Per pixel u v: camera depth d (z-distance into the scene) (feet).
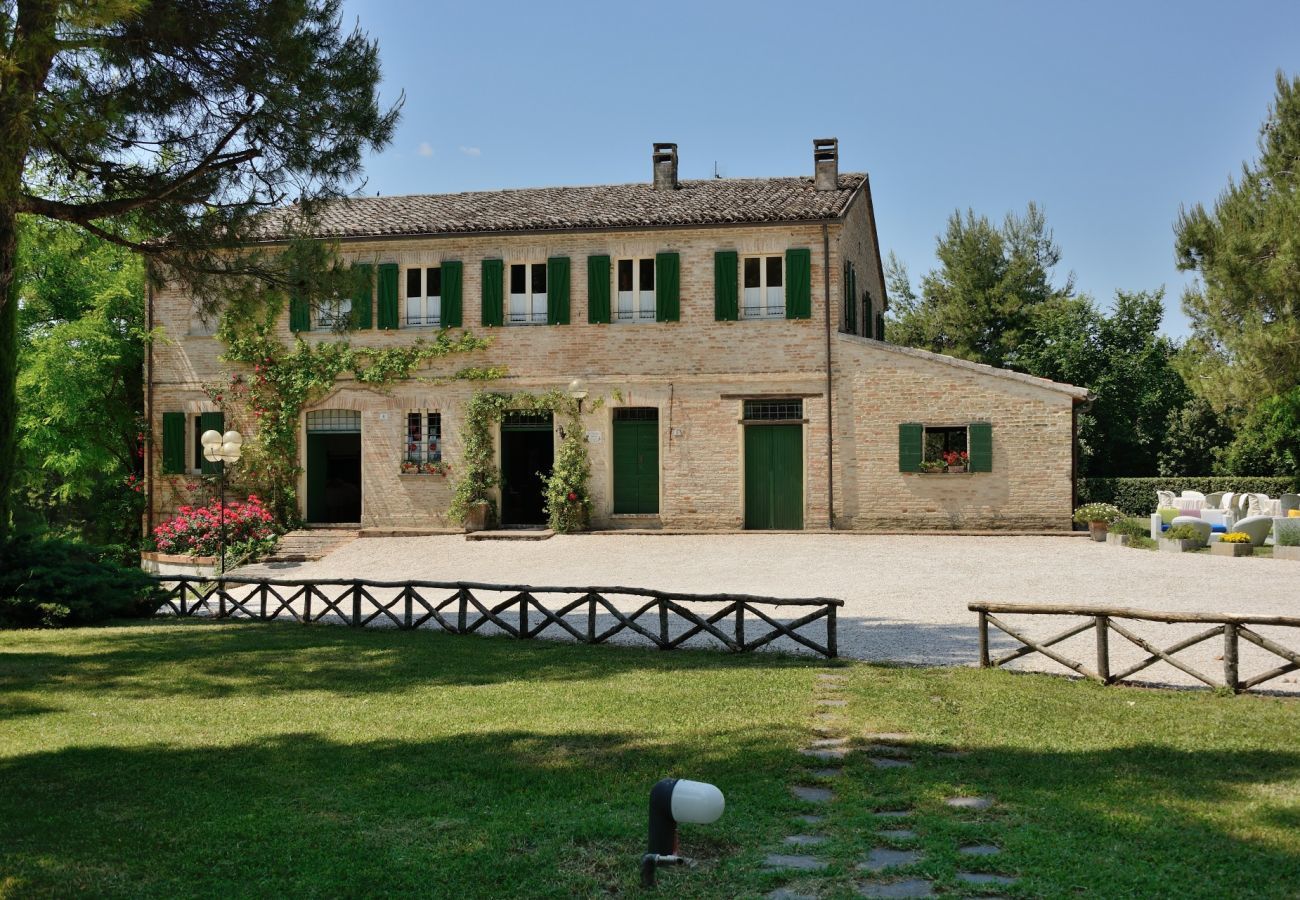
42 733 26.76
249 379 82.12
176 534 77.36
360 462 81.76
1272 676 28.91
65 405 85.35
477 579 61.98
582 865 17.15
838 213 75.92
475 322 80.38
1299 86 88.02
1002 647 37.81
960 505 75.10
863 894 15.76
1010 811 19.29
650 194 84.99
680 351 78.33
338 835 18.65
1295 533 62.44
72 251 45.39
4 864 17.30
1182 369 89.81
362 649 39.81
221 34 36.83
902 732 25.40
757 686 31.37
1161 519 76.95
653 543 72.49
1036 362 128.88
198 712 29.27
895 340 153.99
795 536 73.61
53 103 32.32
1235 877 15.93
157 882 16.60
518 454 85.97
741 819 19.21
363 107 39.83
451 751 24.32
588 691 31.09
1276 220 82.12
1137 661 34.50
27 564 49.14
